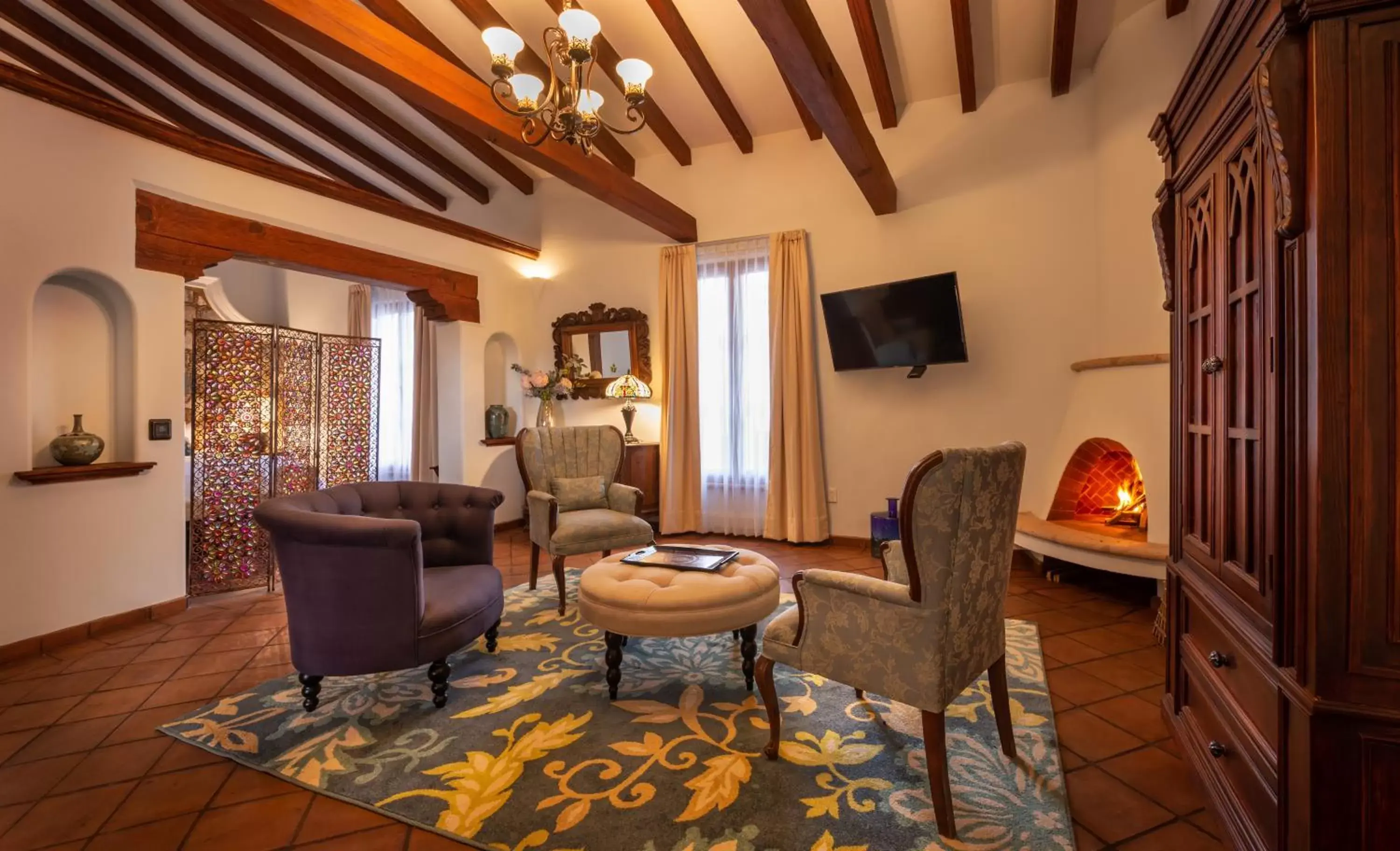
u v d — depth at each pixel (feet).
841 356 14.83
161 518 10.54
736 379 16.37
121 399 10.41
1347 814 3.52
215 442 11.64
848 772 5.78
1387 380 3.42
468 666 8.35
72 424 9.96
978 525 4.97
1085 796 5.41
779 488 15.66
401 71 9.56
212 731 6.67
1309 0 3.46
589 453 12.96
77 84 13.44
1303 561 3.69
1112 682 7.63
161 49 13.30
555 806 5.32
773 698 5.98
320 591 6.62
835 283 15.33
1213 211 5.27
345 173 17.85
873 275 14.92
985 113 13.74
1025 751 6.05
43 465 9.63
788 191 15.81
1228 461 4.95
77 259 9.49
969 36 12.09
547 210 18.97
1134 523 11.71
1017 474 5.55
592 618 7.17
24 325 8.87
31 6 11.88
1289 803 3.81
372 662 6.69
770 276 15.64
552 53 9.33
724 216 16.53
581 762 6.00
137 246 10.35
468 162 18.35
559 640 9.35
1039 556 12.61
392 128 16.11
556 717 6.91
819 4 12.12
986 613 5.47
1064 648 8.72
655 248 17.63
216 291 20.16
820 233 15.49
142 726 6.79
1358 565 3.49
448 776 5.80
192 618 10.48
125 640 9.45
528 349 19.04
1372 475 3.46
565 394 18.01
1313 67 3.54
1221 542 5.08
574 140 8.79
